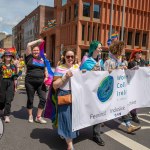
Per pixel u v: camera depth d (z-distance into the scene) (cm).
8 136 549
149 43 4569
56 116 477
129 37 4412
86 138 552
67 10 4412
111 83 549
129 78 618
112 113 565
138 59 696
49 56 5475
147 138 567
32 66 646
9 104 649
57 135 564
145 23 4506
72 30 4197
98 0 4019
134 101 654
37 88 661
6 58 646
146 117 762
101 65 549
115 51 575
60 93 458
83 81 477
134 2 4344
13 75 651
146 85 682
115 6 4162
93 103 505
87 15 4000
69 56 471
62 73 466
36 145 504
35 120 667
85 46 4012
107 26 4144
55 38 4944
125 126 654
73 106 460
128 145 521
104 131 609
